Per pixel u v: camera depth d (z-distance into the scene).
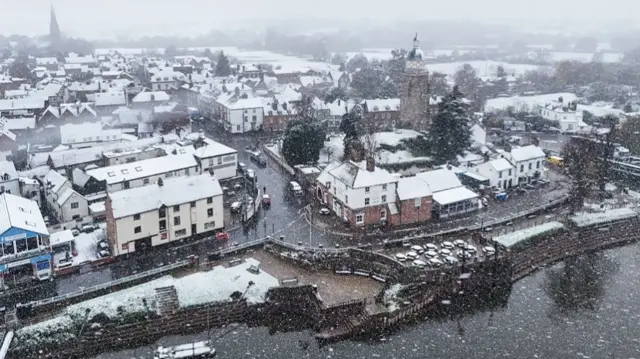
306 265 87.75
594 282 88.25
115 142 142.62
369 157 103.69
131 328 72.62
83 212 103.19
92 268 85.88
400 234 99.44
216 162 127.56
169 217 93.69
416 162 136.25
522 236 97.81
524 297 83.81
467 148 144.88
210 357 68.44
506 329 75.19
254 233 99.00
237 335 73.19
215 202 98.25
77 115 176.75
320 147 138.25
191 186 97.31
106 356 68.62
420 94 154.62
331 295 80.38
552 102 198.50
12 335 69.56
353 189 99.94
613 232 104.31
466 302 82.31
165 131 168.00
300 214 108.56
